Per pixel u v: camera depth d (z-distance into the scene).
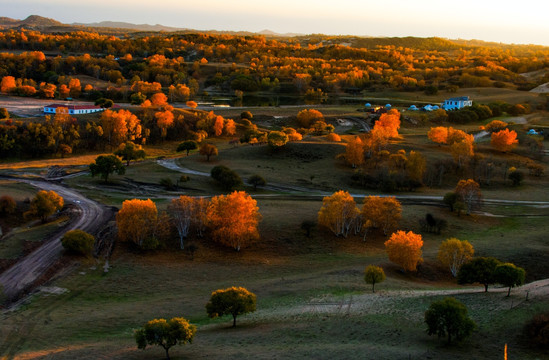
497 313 55.50
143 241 95.12
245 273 88.19
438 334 49.03
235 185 135.25
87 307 71.94
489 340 49.28
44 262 85.56
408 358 45.12
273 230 105.00
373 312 60.16
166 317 66.00
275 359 45.66
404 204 129.25
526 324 51.38
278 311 64.31
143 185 136.25
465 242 85.19
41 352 54.03
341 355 46.22
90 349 53.31
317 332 54.25
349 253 99.19
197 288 80.62
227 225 97.94
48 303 72.81
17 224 100.44
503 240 103.06
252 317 63.16
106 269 86.38
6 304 71.94
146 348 52.88
